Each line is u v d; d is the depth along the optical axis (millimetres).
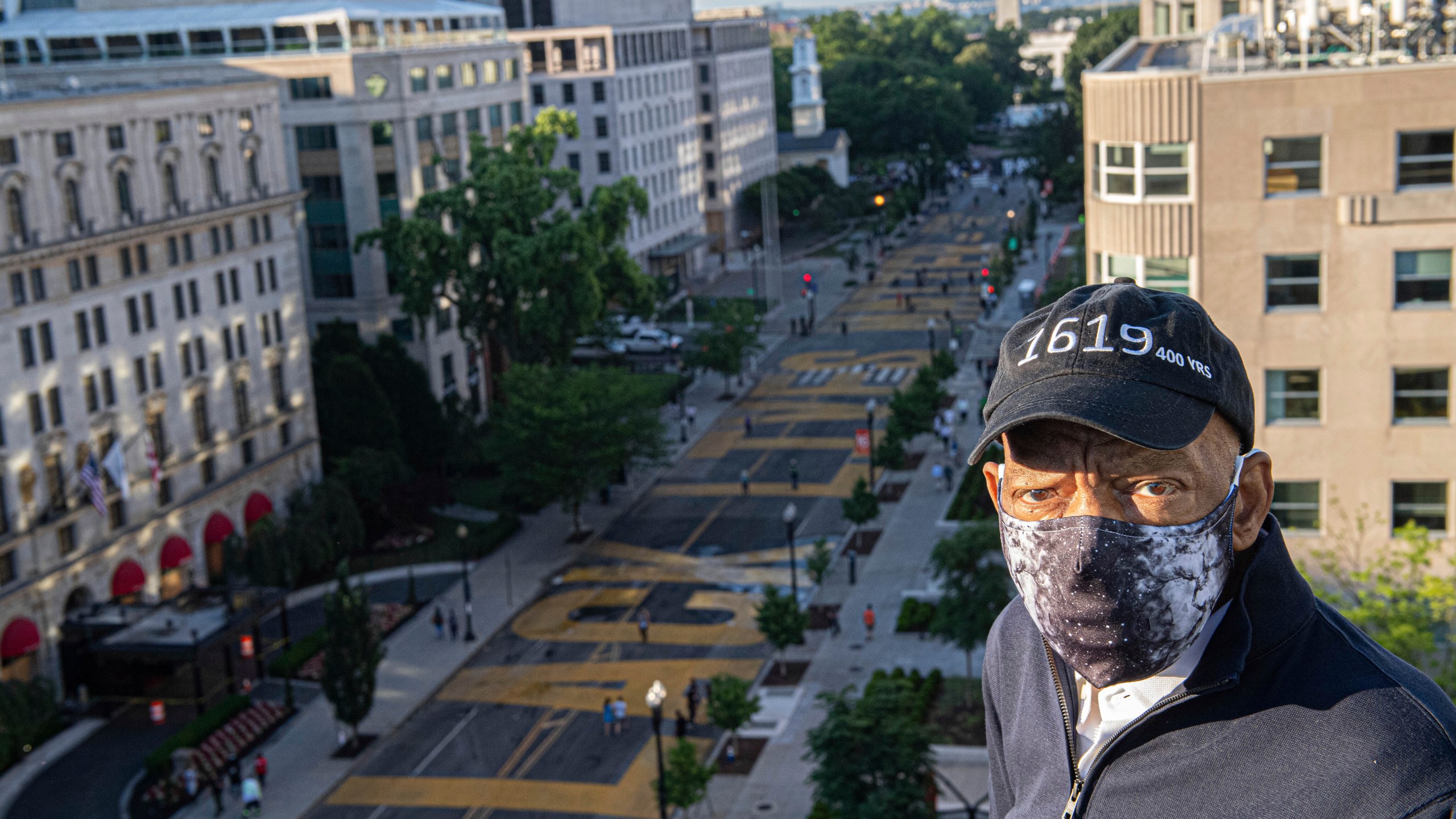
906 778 37031
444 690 59594
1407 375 36188
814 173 174125
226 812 50125
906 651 59344
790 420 97812
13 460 57062
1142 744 3035
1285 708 2893
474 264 93625
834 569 69500
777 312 132625
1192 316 2988
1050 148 173625
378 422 79750
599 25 140000
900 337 120562
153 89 65938
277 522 70312
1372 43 36250
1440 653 33719
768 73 175000
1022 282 136000
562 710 57000
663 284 118438
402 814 49469
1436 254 35312
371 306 90188
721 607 66125
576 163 133250
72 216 61125
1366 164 35281
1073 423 2914
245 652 60812
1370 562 33438
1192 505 2881
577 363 112750
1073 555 2896
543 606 67688
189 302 68250
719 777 50188
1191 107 36156
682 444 93000
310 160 89562
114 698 58469
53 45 93250
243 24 90188
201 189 69875
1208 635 3037
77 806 50812
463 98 97000
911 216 183375
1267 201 36188
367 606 53844
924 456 87188
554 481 73125
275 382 75750
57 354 59531
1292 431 37125
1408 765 2723
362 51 87938
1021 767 3445
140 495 64375
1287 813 2793
